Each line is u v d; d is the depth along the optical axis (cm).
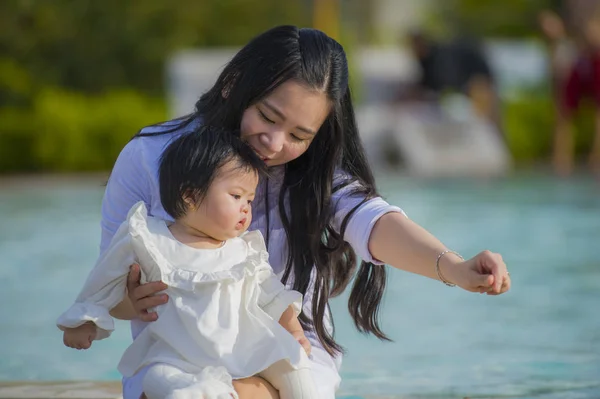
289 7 2689
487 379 447
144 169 340
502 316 623
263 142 325
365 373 469
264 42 326
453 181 1533
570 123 1628
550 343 534
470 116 1791
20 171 1805
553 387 423
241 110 327
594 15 1527
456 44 1784
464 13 3066
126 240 313
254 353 305
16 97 2119
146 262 313
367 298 365
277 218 350
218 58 1838
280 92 318
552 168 1730
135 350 311
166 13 2555
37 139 1780
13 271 804
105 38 2491
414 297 699
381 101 1898
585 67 1555
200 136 319
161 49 2516
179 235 321
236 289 310
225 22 2652
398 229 324
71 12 2452
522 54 2138
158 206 330
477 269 291
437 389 426
